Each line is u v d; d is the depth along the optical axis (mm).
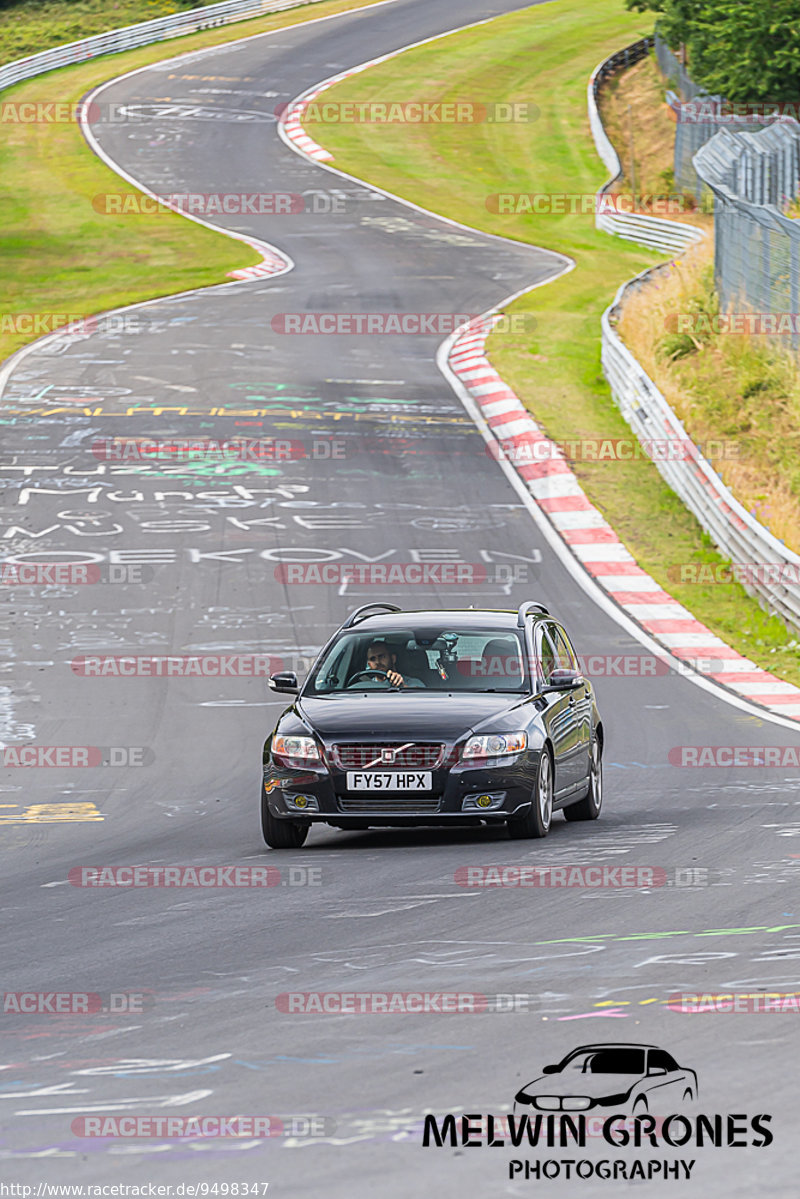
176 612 58188
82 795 37156
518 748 29172
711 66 170500
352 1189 11875
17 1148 13023
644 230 156250
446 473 79062
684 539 70188
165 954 20641
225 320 116188
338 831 33250
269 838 29938
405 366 101938
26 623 56844
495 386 96062
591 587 62906
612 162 190875
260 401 92312
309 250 147375
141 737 43594
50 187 174875
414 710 29875
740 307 93938
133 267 140875
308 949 20547
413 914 22578
